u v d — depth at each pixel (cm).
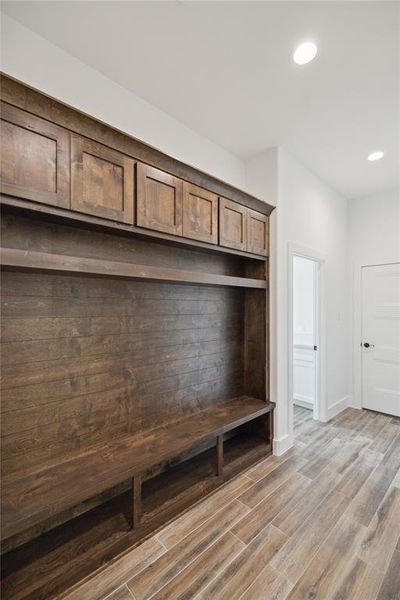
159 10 156
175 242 220
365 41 175
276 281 286
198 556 170
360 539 182
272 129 263
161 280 209
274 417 286
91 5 152
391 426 357
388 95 221
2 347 158
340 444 309
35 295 170
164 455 189
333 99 225
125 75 200
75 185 156
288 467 262
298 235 319
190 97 222
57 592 146
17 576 146
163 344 237
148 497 206
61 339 180
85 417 190
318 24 165
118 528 177
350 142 284
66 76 182
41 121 145
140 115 221
